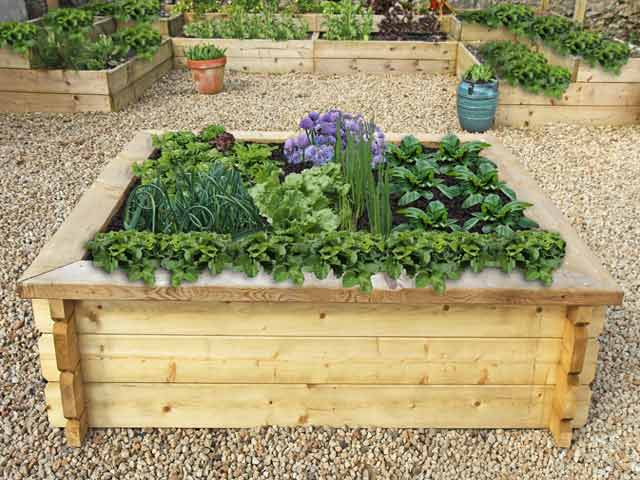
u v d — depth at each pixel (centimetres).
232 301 233
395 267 228
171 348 241
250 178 325
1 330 308
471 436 255
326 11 798
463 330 240
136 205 281
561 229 272
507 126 585
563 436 250
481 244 232
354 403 252
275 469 241
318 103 631
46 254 240
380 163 314
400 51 727
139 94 649
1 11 692
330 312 236
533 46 692
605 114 586
